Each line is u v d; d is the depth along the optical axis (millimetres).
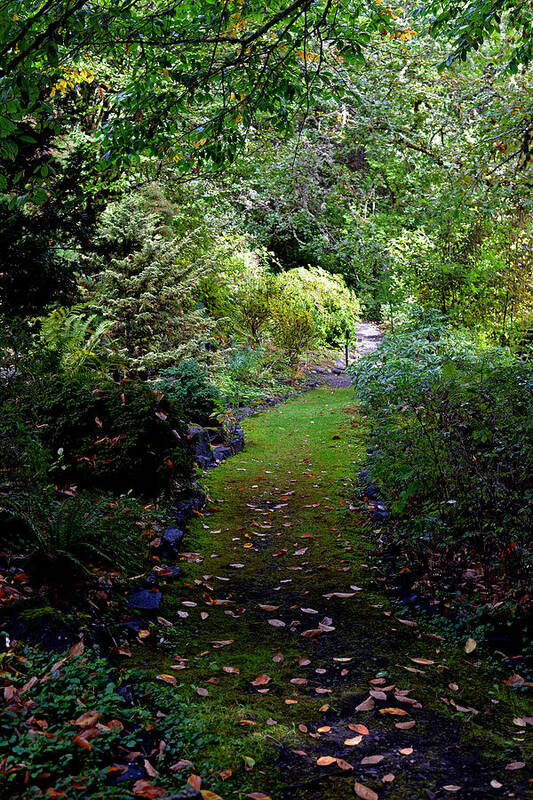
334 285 16688
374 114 11898
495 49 10312
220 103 9891
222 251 13859
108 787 2076
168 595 4008
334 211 19047
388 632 3643
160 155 6246
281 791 2260
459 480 4309
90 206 7465
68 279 6977
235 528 5395
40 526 3684
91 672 2736
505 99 9258
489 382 4535
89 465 5176
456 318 10562
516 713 2852
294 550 4922
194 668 3178
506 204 10570
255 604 4016
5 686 2492
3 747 2154
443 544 4043
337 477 6785
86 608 3365
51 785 2051
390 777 2348
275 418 10031
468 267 10609
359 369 7285
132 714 2535
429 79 12359
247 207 16219
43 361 5465
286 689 3021
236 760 2408
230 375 11586
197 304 12867
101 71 10906
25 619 2961
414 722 2730
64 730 2268
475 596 3852
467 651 3398
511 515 3889
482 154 9586
